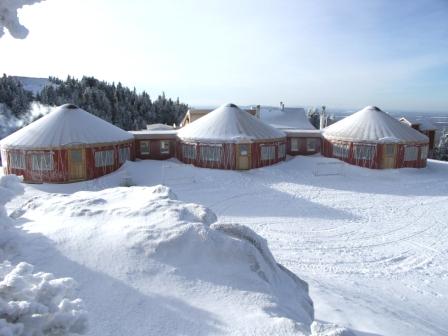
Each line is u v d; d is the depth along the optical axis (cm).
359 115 2983
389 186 2369
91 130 2419
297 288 679
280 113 4441
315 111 8200
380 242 1503
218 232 628
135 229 614
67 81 7669
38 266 508
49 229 614
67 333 317
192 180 2350
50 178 2277
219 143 2594
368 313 853
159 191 829
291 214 1803
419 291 1117
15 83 6825
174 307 473
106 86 7838
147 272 530
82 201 764
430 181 2514
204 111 3731
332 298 930
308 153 3186
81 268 518
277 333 430
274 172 2570
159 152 2930
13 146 2278
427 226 1692
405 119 4628
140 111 7631
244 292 525
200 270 556
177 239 591
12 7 353
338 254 1377
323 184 2364
